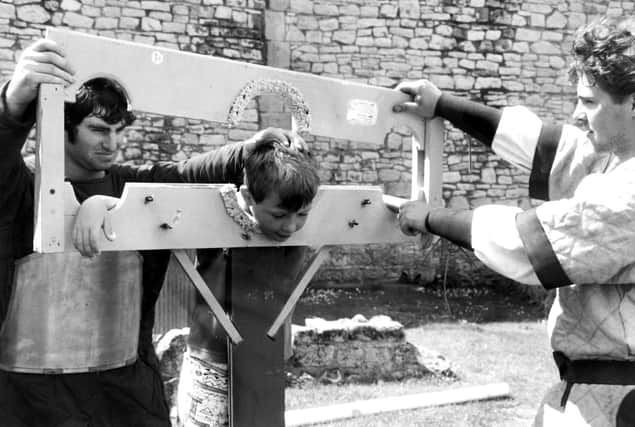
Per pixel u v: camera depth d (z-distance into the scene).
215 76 1.46
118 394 1.56
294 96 1.57
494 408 4.07
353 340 4.48
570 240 1.32
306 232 1.57
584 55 1.34
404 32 8.54
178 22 7.72
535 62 8.95
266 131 1.57
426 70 8.63
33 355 1.46
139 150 7.67
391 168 8.59
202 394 1.70
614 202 1.31
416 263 8.48
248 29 8.01
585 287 1.41
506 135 1.67
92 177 1.56
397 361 4.54
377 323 4.61
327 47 8.32
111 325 1.52
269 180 1.43
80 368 1.49
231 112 1.49
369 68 8.46
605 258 1.30
